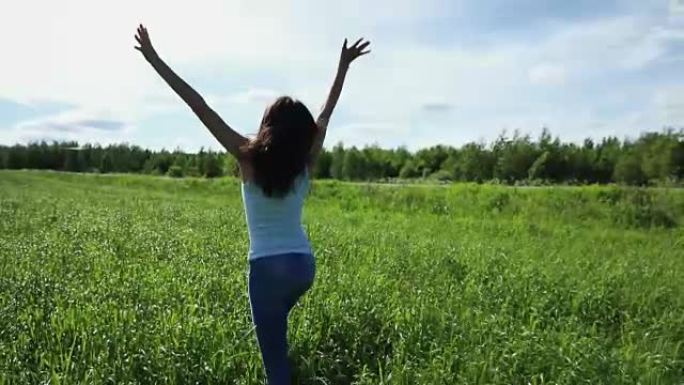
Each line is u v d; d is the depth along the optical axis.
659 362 6.30
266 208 4.28
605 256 13.80
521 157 63.28
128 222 17.28
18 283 7.74
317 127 4.49
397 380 5.41
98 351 5.61
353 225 19.23
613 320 8.35
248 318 6.42
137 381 5.29
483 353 6.05
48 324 6.16
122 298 7.16
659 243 17.33
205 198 36.62
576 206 25.86
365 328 6.46
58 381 4.95
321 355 5.86
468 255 12.23
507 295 8.48
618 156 62.31
